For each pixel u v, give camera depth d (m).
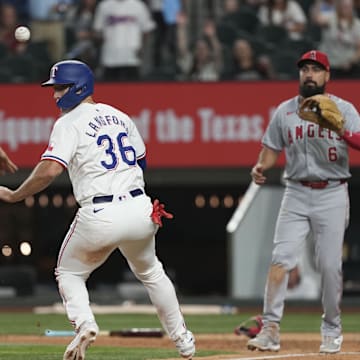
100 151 22.86
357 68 61.12
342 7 61.84
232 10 66.00
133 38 63.06
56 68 23.36
